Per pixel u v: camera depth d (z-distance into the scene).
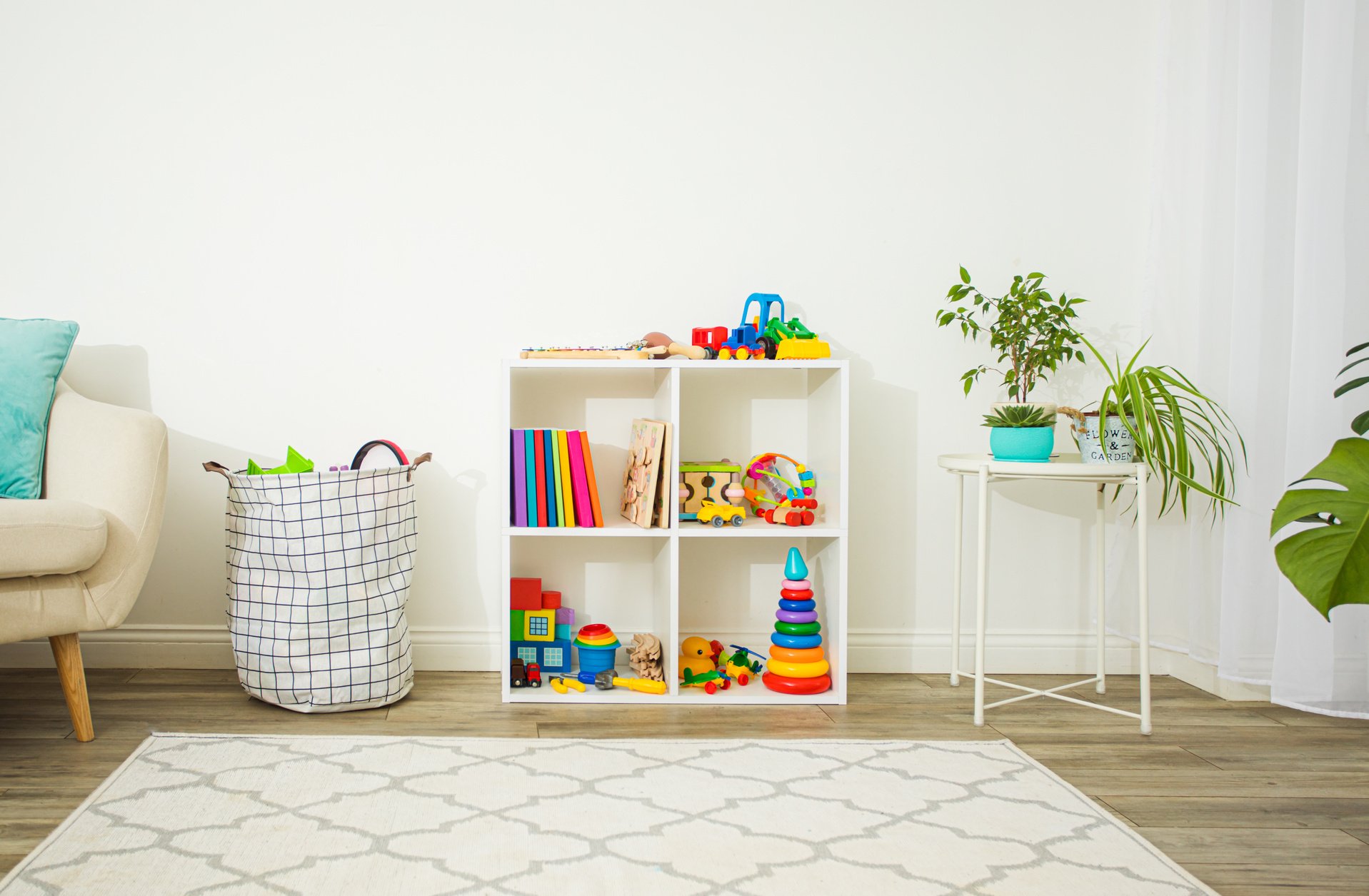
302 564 1.94
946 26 2.39
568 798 1.53
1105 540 2.39
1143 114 2.41
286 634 1.95
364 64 2.31
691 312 2.37
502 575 2.07
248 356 2.30
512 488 2.11
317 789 1.54
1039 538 2.42
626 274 2.36
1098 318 2.41
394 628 2.04
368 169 2.31
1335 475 1.21
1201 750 1.83
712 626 2.39
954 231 2.39
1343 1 1.89
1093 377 2.41
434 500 2.33
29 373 1.90
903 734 1.90
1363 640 1.97
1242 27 2.07
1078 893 1.25
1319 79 1.91
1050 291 2.41
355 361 2.31
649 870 1.29
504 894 1.21
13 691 2.08
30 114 2.25
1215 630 2.18
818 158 2.38
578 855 1.33
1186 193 2.28
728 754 1.75
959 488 2.26
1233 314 2.07
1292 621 1.98
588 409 2.37
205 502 2.30
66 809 1.45
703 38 2.36
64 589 1.69
